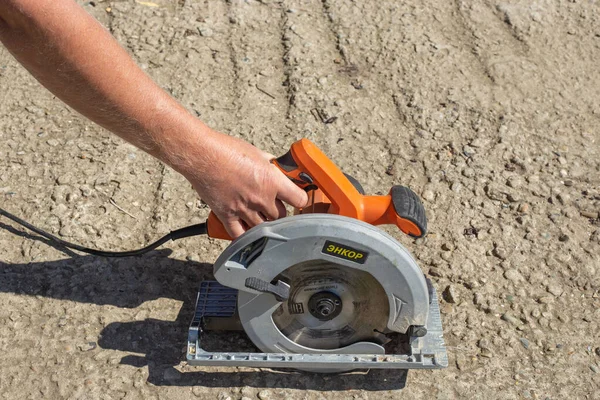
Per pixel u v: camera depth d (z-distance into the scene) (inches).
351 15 155.6
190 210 114.3
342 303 82.9
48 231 109.6
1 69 139.2
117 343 94.7
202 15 153.7
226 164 74.4
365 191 118.6
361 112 133.3
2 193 115.0
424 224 80.4
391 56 145.4
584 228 113.7
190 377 91.0
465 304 101.9
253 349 94.0
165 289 102.3
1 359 92.4
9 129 126.6
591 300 103.0
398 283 78.3
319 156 79.9
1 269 103.5
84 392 88.7
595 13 159.9
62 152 122.7
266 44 147.8
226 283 79.5
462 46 149.2
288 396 89.0
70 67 64.8
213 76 139.7
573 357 95.3
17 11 60.1
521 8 159.6
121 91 67.7
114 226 111.0
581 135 130.8
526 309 101.3
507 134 129.6
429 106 134.8
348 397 89.3
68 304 99.4
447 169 122.9
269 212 79.5
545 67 145.3
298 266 79.5
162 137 71.7
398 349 92.8
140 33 148.4
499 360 94.7
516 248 109.8
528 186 120.2
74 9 63.4
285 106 134.3
